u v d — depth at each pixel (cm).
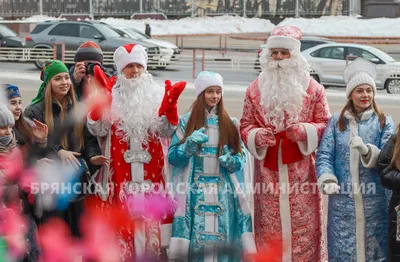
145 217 644
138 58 648
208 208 646
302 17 4988
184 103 1745
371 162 615
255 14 5081
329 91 2134
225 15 4869
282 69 649
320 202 665
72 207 655
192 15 5131
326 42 2341
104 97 646
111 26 2534
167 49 2545
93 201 659
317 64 2255
